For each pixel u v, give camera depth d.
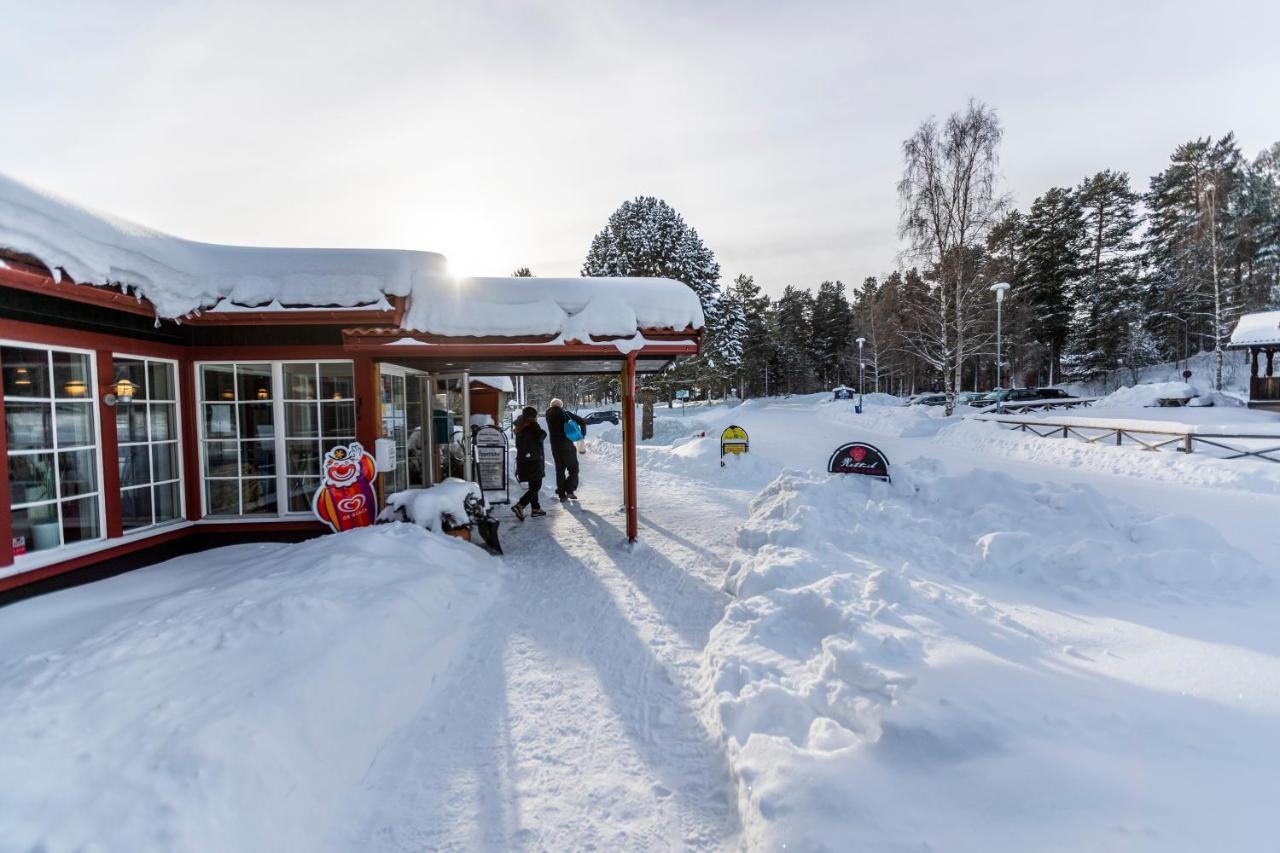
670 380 27.09
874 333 47.31
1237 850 1.76
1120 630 3.70
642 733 3.44
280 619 3.93
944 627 3.66
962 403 35.06
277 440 7.23
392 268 7.04
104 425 5.86
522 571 6.49
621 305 7.42
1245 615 3.90
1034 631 3.72
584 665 4.28
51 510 5.39
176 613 4.19
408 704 3.75
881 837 2.05
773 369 70.75
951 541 5.85
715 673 3.76
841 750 2.62
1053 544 5.21
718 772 3.07
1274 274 36.72
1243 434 10.78
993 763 2.29
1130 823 1.91
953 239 24.98
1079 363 42.31
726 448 13.09
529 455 9.31
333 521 6.75
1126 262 42.75
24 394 5.14
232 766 2.64
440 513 6.86
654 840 2.62
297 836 2.61
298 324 7.08
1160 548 4.98
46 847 2.18
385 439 7.38
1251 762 2.22
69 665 3.40
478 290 7.34
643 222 27.28
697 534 7.93
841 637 3.59
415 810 2.86
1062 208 42.91
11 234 4.44
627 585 5.94
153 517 6.60
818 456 16.19
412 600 4.71
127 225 5.92
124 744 2.67
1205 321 39.00
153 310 6.23
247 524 7.14
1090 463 12.67
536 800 2.91
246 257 7.00
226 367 7.18
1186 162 40.16
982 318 30.44
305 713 3.14
